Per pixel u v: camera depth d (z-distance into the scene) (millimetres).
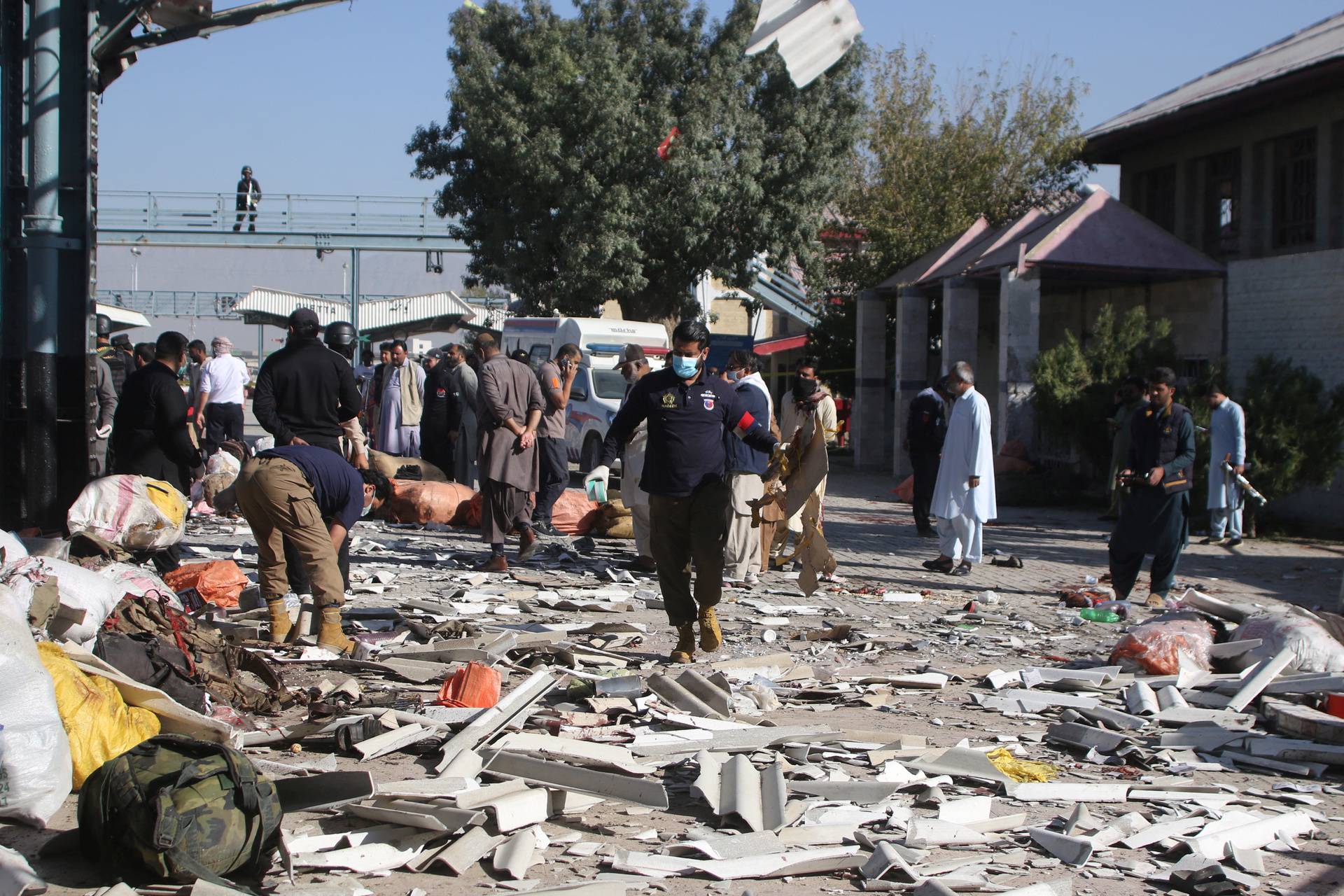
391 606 9000
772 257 32750
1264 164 20688
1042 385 19578
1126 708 6645
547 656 7324
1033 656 8008
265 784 4012
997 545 14602
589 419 21609
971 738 6008
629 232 31188
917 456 14859
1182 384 18422
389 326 51500
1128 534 9945
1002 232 23344
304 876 4020
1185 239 22797
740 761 5062
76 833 4117
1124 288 23156
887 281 27047
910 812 4750
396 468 16250
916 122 32312
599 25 31938
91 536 7594
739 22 31344
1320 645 7098
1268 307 19594
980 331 27234
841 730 5898
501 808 4422
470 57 31766
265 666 6164
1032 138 31766
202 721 5078
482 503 11172
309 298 49844
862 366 27562
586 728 5793
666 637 8352
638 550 11375
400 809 4430
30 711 4387
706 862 4172
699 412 7559
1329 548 15086
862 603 10000
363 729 5422
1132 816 4758
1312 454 16141
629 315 33938
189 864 3752
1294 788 5336
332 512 7555
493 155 31062
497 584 10375
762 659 7500
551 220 31797
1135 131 22766
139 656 5504
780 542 8789
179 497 8242
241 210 40094
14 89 10023
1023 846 4508
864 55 31953
